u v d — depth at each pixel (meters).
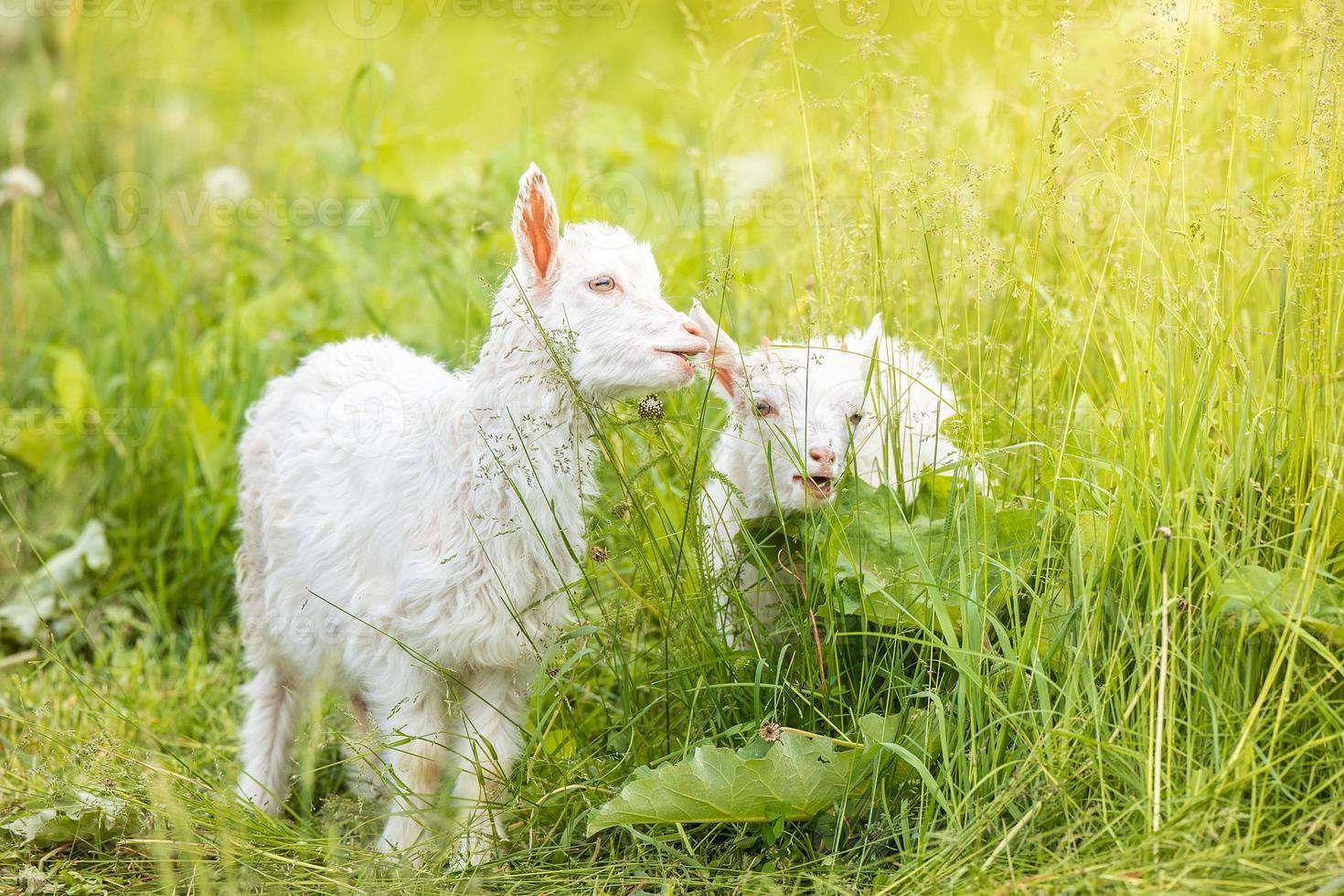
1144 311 5.24
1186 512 4.43
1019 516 4.71
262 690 5.64
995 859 4.02
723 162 7.58
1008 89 7.15
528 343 4.69
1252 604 4.05
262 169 9.71
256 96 10.34
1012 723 4.30
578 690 5.40
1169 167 4.69
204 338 7.66
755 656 4.86
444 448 4.75
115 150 9.70
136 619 6.66
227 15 12.34
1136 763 4.12
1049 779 4.11
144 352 7.71
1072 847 4.00
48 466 7.11
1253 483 4.43
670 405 5.96
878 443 5.46
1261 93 5.21
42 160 9.70
